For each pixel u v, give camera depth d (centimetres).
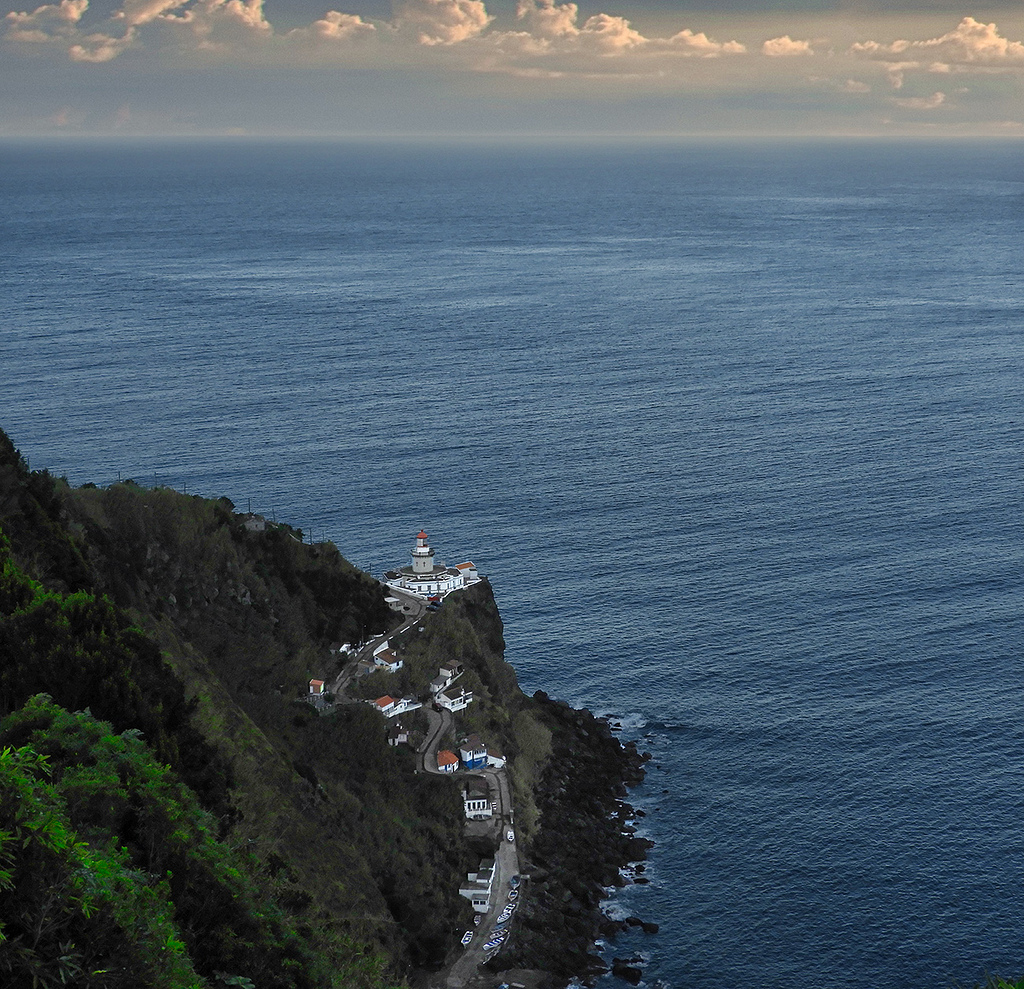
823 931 10381
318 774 10819
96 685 8475
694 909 10700
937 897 10694
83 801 6644
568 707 13700
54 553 10556
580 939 10244
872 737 13100
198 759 8956
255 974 6706
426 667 13075
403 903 9800
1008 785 12156
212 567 12875
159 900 6103
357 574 13975
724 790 12394
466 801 11531
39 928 4388
